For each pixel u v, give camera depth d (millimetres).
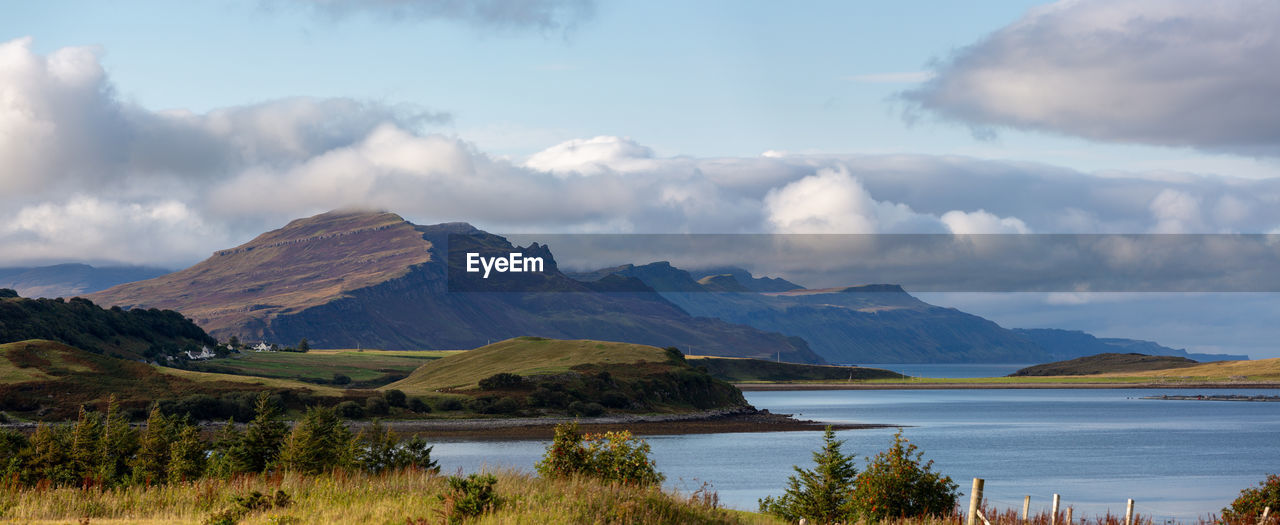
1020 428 181000
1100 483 94750
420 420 171375
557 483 27688
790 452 127500
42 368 160625
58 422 141625
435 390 199750
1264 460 120000
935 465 112125
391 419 169000
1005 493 85562
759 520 33750
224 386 167125
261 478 32156
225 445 49062
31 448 47938
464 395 191125
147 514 25828
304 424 46281
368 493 27266
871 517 30859
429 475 31250
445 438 151500
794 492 35469
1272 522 30625
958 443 144750
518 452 124312
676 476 95875
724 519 28141
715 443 145375
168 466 47688
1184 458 122188
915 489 31453
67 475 46062
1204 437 159250
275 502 26219
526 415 182625
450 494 24594
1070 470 107500
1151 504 79812
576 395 197125
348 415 163375
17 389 150125
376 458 41875
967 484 92250
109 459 48250
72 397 151375
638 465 32281
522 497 25156
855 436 159875
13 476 34438
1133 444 143750
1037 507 76062
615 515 24500
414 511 24125
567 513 23594
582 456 32250
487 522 22594
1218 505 79312
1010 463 114938
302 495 27703
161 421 51000
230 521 24047
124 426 50594
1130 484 94000
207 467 47812
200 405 151875
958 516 30047
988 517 32312
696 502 28828
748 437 158750
